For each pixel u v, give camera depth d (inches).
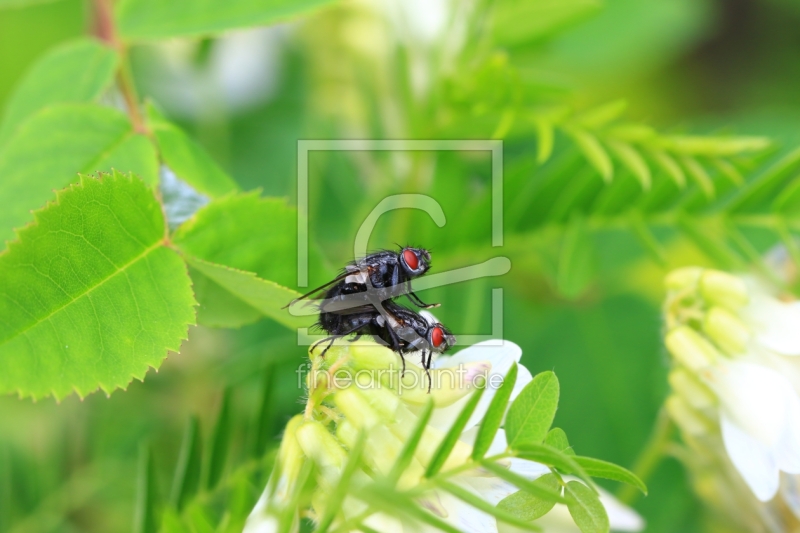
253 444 6.4
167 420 7.4
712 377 6.2
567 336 7.8
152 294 5.6
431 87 7.2
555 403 5.5
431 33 7.5
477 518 5.5
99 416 7.3
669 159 6.7
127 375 5.5
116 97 6.6
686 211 6.9
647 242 7.0
